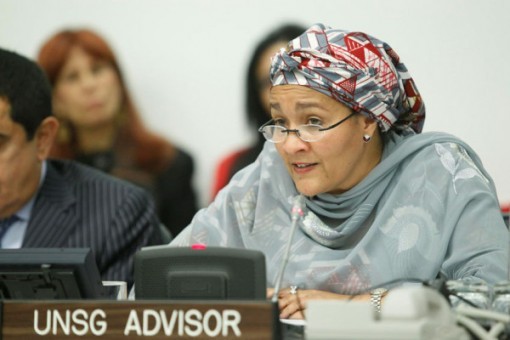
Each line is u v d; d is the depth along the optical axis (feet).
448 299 17.58
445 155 23.53
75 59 40.06
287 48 23.16
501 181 36.11
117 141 39.81
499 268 21.65
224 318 15.28
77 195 29.55
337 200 23.80
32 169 28.66
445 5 36.45
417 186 23.24
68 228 28.86
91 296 17.99
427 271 22.40
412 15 36.76
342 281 22.88
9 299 16.97
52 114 29.43
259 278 16.76
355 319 14.10
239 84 38.86
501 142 36.11
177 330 15.49
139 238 29.40
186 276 17.03
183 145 39.34
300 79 22.44
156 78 39.65
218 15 38.99
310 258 23.53
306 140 22.54
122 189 29.84
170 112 39.55
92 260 18.01
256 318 15.15
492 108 36.19
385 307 14.17
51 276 17.84
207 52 39.17
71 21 40.40
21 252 17.99
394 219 23.16
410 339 13.80
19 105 27.89
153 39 39.68
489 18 36.11
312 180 23.02
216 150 39.04
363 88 22.61
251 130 38.68
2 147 27.91
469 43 36.32
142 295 17.29
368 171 23.88
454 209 22.72
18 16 40.78
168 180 39.29
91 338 15.93
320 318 14.28
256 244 24.29
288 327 17.70
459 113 36.42
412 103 24.21
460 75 36.40
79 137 39.96
